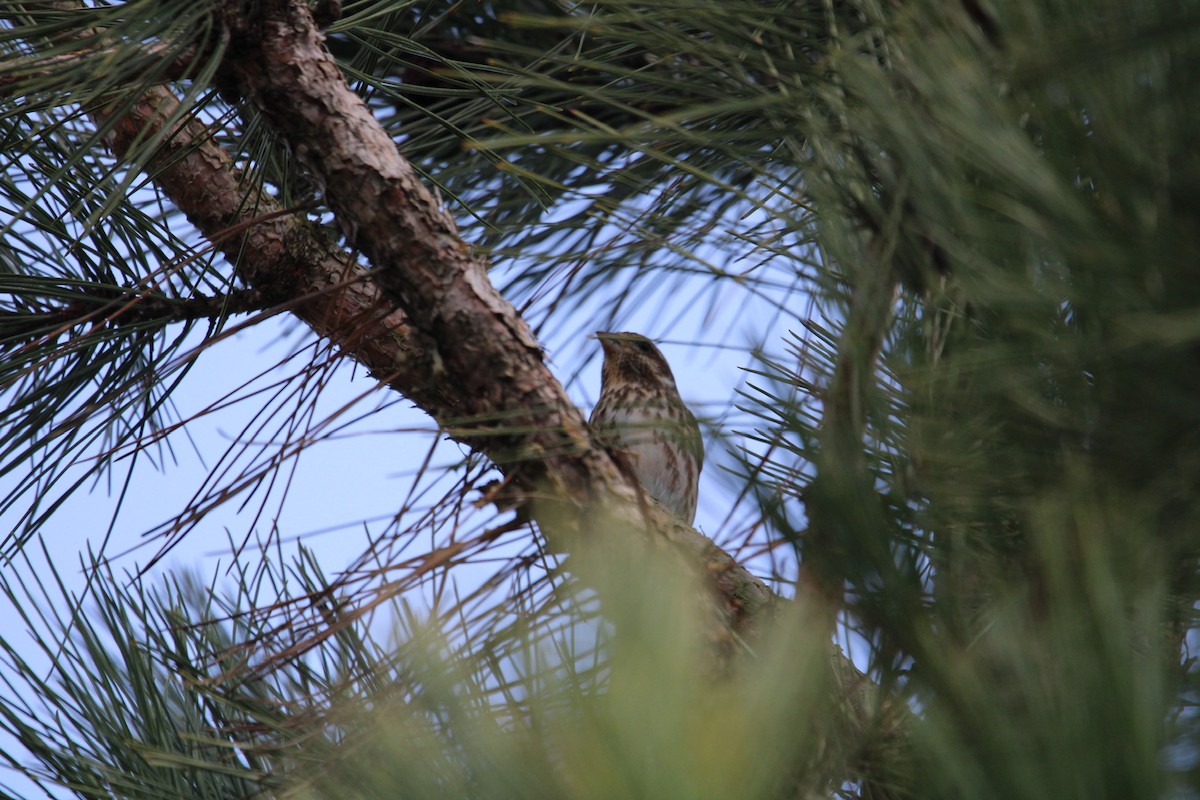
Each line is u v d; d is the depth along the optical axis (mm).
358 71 5363
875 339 2871
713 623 3055
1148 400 2385
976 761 2107
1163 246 2322
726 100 3869
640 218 4117
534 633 2740
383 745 2490
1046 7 2537
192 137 5555
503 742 2221
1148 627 2123
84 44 3926
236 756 4199
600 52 4797
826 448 2641
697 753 1995
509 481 3676
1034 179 2414
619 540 2996
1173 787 1998
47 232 5332
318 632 3543
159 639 4402
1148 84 2379
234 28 4148
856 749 2617
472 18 6805
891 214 2955
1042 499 2422
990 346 2619
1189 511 2348
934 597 2537
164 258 5445
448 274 4055
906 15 2916
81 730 4176
